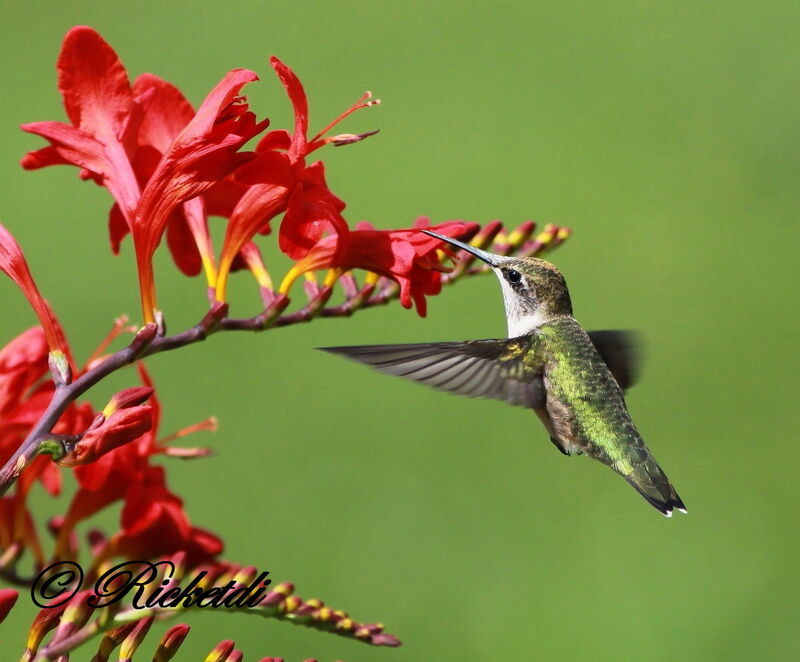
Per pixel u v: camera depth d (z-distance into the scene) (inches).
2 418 246.5
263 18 596.1
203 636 394.9
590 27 631.8
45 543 272.1
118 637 219.5
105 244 504.7
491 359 304.7
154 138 250.2
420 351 282.8
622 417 315.6
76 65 241.8
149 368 466.3
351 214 553.3
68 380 221.9
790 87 618.5
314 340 494.3
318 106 575.8
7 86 550.9
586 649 454.9
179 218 257.0
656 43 631.8
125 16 583.8
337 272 252.4
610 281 557.3
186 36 584.4
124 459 255.0
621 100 611.5
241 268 256.4
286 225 241.3
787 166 597.0
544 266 310.0
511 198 568.1
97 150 240.1
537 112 594.6
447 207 560.4
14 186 519.8
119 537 250.7
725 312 552.4
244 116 227.3
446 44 606.2
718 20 642.8
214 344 481.1
